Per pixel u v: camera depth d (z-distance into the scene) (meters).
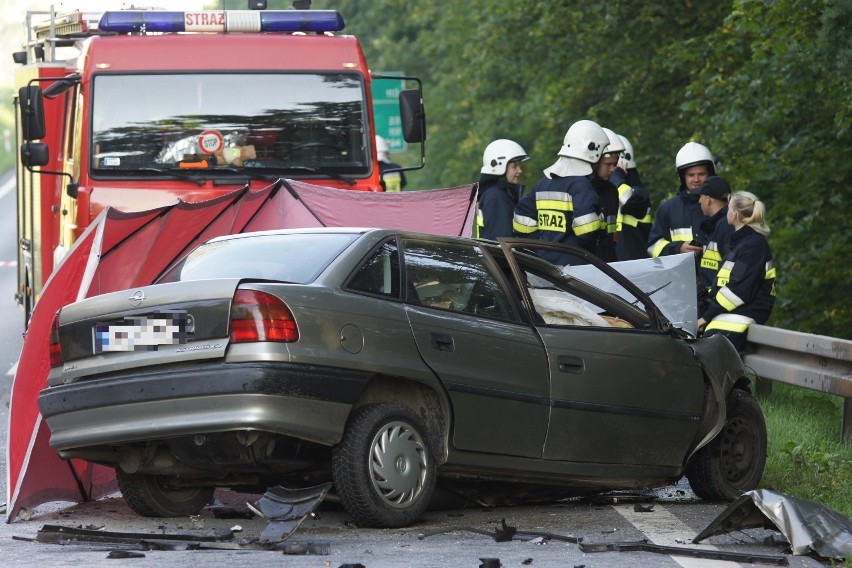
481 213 31.48
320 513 18.88
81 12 38.78
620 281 20.78
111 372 17.28
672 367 20.39
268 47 32.41
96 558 15.63
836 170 46.03
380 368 17.06
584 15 59.53
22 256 40.16
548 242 20.28
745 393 21.48
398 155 112.94
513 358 18.52
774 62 42.69
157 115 31.52
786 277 47.72
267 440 17.05
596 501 21.08
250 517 19.23
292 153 32.03
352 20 124.88
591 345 19.52
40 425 19.30
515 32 66.94
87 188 30.97
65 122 34.28
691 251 30.27
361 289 17.48
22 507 19.47
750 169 47.06
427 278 18.25
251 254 18.36
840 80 38.81
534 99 68.19
